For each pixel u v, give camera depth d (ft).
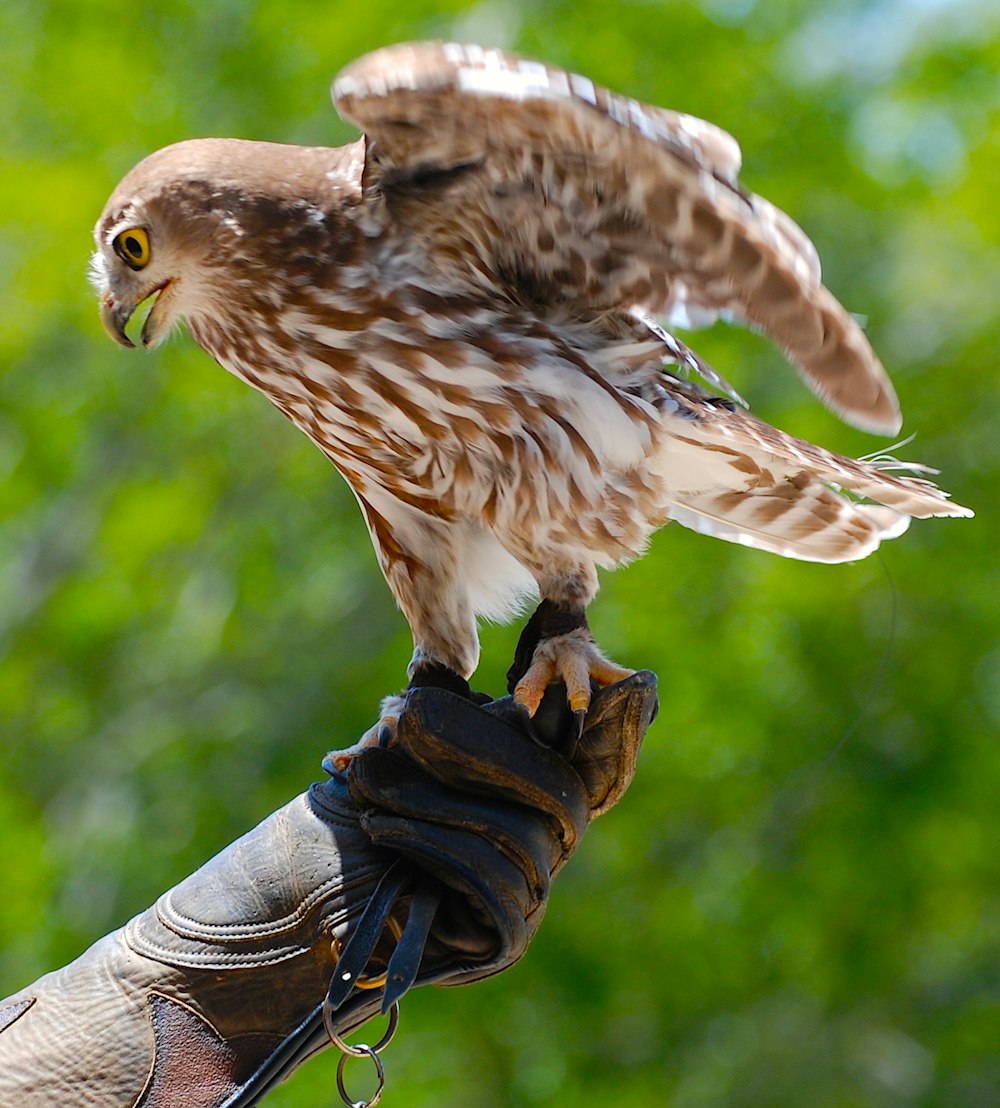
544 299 21.18
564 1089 46.09
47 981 17.04
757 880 46.68
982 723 48.08
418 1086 45.68
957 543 48.88
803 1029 49.37
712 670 46.52
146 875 44.50
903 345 52.01
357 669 45.47
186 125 48.78
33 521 51.01
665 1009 46.60
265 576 47.47
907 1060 49.67
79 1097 16.20
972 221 51.62
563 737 18.52
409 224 20.57
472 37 46.75
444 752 16.97
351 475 22.34
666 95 48.16
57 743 48.75
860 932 46.85
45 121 49.80
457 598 22.35
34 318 50.26
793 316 18.78
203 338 22.40
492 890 16.51
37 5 49.62
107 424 50.37
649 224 19.57
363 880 16.89
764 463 22.97
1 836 46.68
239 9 48.85
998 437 50.57
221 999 16.67
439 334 20.68
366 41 47.37
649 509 21.49
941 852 47.47
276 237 20.88
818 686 47.39
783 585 46.55
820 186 50.67
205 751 45.57
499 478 21.09
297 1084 43.32
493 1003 44.45
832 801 46.68
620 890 46.88
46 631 49.24
